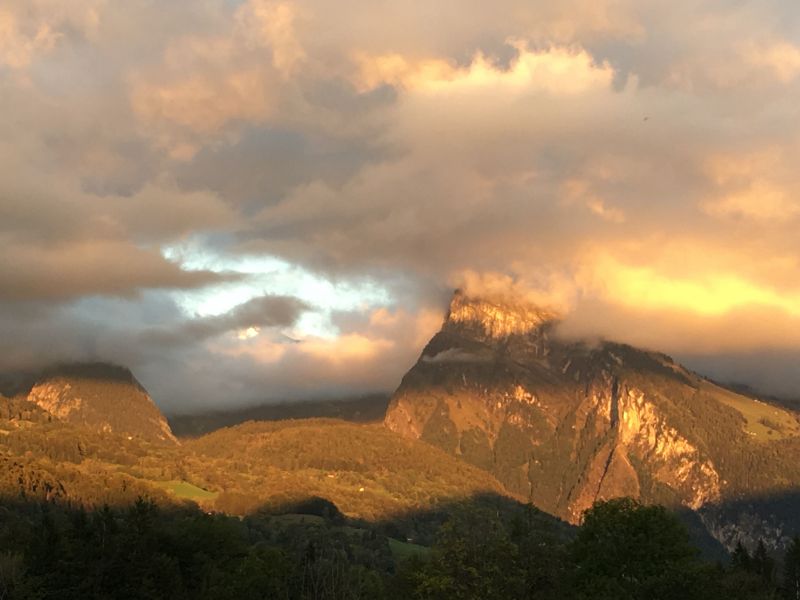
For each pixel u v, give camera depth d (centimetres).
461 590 9306
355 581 13012
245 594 13025
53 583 12494
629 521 11050
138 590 12750
